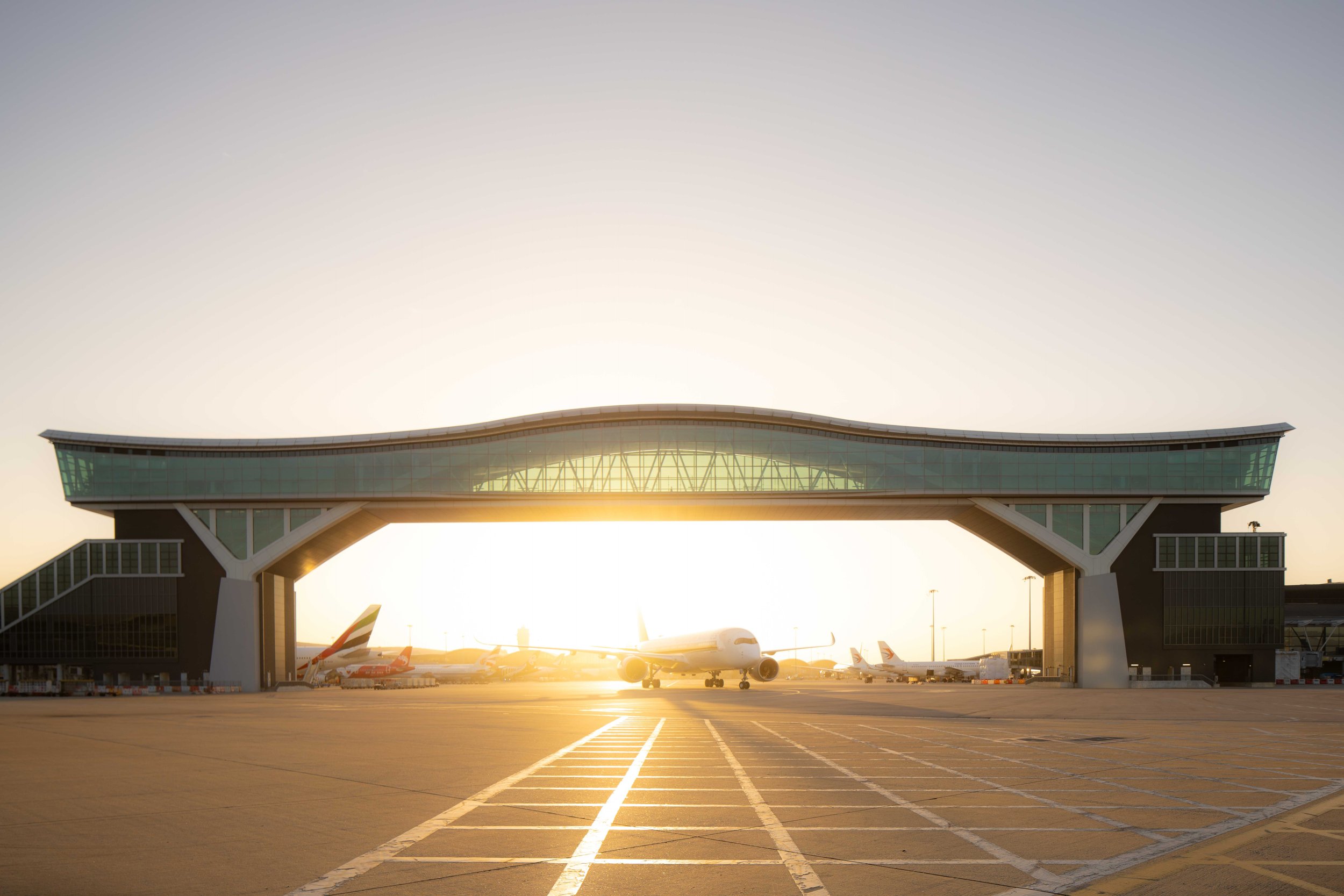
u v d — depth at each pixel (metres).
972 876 9.48
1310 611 124.50
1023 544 89.31
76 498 84.31
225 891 8.93
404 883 9.23
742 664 73.69
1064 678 86.81
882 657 136.88
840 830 11.74
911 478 84.25
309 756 20.69
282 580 93.38
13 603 83.62
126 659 83.44
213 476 84.94
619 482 84.69
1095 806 13.57
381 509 86.50
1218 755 20.72
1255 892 8.87
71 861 10.16
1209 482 83.31
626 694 66.50
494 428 84.69
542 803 13.80
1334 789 15.37
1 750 22.55
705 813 12.96
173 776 17.22
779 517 90.56
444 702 53.16
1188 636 82.31
